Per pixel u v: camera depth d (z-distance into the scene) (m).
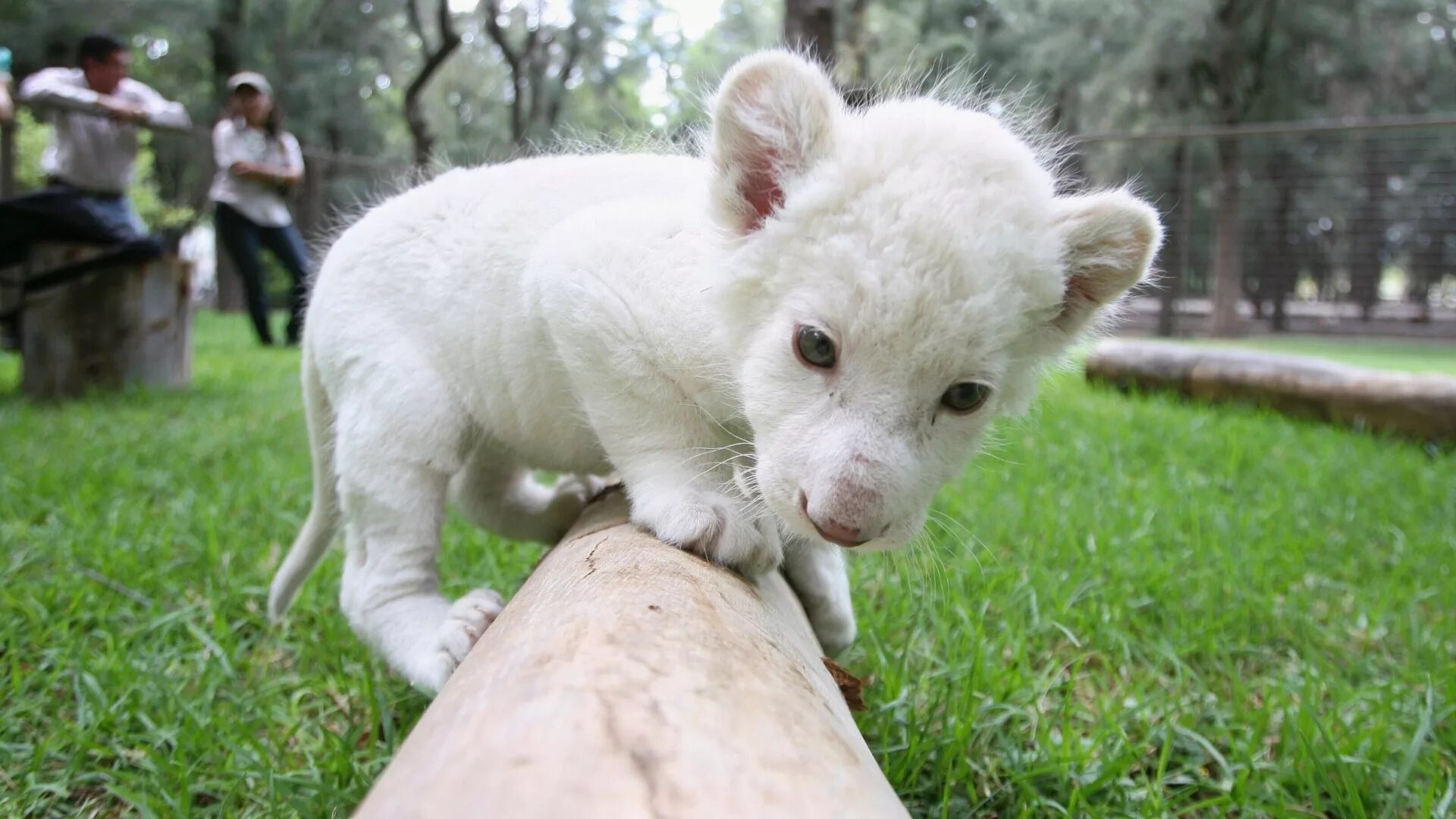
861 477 0.90
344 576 1.42
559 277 1.18
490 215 1.33
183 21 10.54
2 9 10.02
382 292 1.37
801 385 0.95
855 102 1.29
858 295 0.91
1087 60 10.48
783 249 0.97
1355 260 10.27
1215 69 10.19
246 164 5.50
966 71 1.53
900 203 0.92
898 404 0.92
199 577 1.82
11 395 3.86
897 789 1.16
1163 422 3.57
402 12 13.62
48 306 3.82
